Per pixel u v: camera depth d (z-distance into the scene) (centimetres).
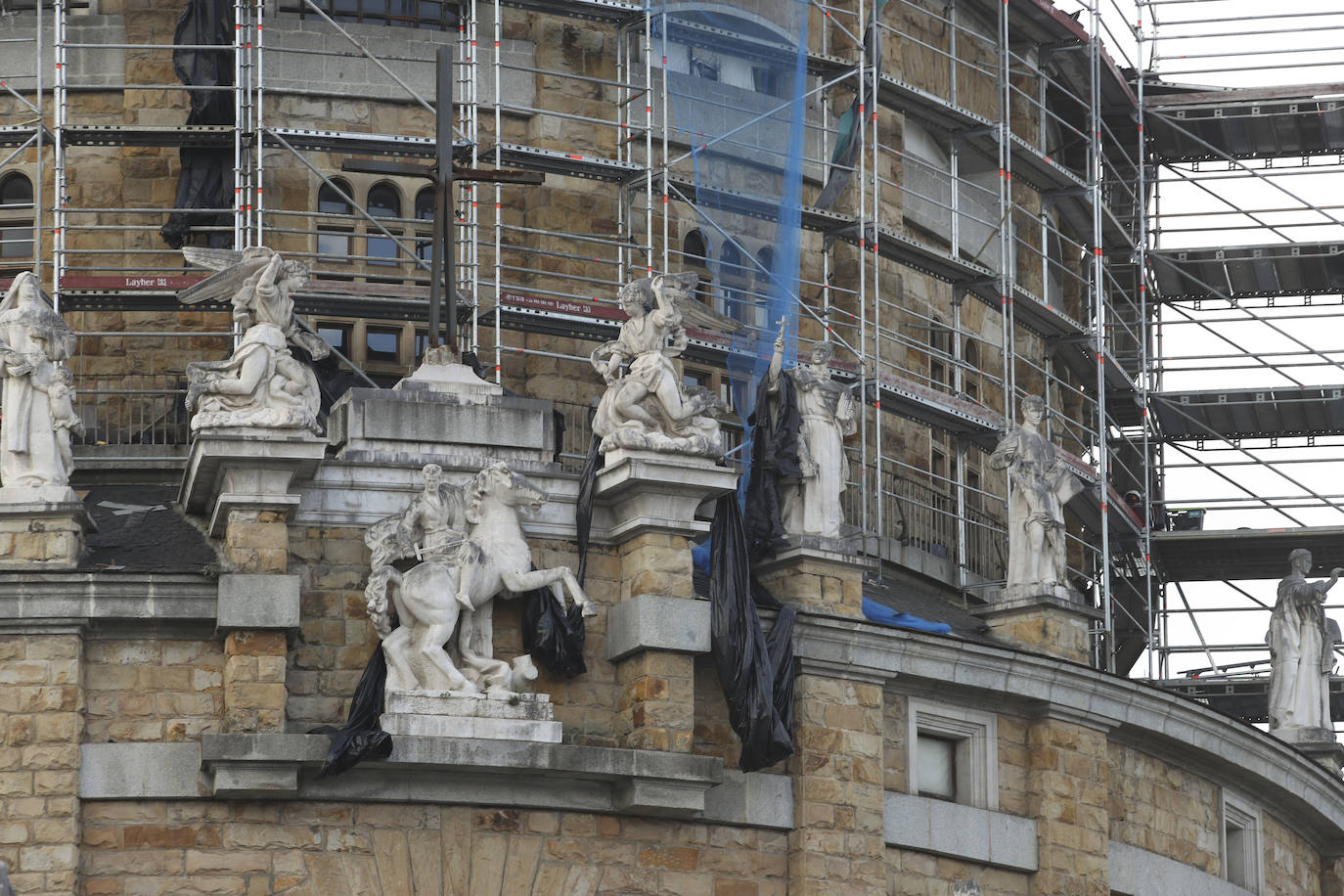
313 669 12244
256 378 12312
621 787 12362
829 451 13588
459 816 12225
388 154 15138
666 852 12550
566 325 15062
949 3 17625
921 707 13662
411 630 12225
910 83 17212
